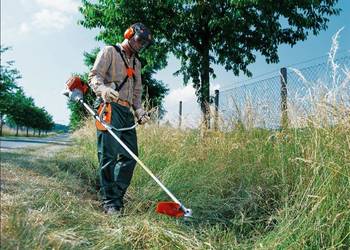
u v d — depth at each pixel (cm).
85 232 323
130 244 322
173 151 632
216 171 498
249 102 573
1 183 431
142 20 1394
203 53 1452
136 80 461
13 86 3272
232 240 356
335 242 305
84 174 604
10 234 257
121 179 432
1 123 4703
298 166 415
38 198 387
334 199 320
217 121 614
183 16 1402
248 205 424
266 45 1430
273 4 1281
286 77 732
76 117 2264
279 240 317
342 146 347
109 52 436
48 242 269
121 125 434
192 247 326
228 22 1282
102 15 1452
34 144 1401
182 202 450
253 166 473
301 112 432
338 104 370
